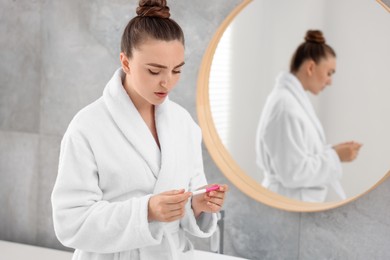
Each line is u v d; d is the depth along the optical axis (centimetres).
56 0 235
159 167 141
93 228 130
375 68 187
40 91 241
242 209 217
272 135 206
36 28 239
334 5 192
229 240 220
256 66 204
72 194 134
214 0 211
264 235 214
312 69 198
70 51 234
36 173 246
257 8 202
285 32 200
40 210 248
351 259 202
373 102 189
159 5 129
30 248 242
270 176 208
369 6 186
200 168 154
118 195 138
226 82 209
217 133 212
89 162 135
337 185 198
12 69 246
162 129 143
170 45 127
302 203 204
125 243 128
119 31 225
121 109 139
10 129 249
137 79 130
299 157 203
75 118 138
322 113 198
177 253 143
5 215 255
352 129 193
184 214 136
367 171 192
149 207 127
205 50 213
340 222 202
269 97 204
